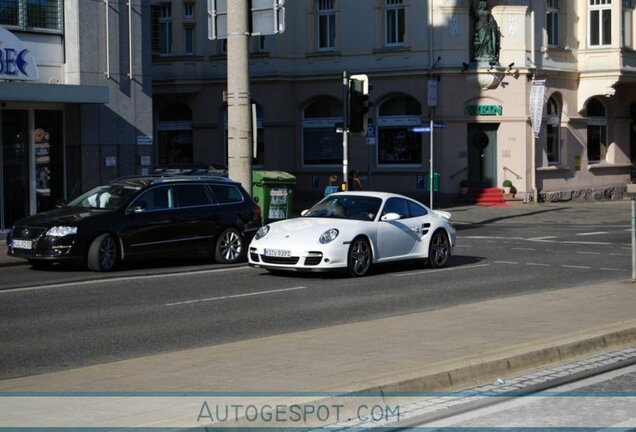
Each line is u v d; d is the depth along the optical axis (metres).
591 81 50.66
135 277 20.80
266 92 50.16
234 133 25.55
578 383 10.73
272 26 24.84
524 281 20.23
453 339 12.45
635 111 55.31
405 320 14.16
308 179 50.41
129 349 12.77
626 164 54.62
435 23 46.62
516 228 36.34
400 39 47.84
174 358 11.44
